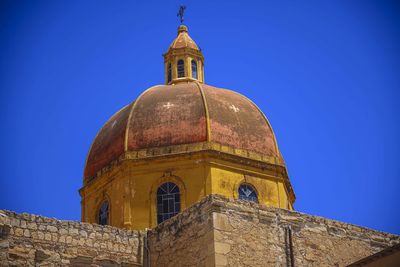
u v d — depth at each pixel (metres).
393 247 28.47
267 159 40.34
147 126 40.41
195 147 39.19
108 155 40.91
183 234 31.12
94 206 40.47
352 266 29.72
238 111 41.59
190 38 47.91
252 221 30.69
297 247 31.36
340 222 33.12
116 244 32.06
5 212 30.19
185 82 45.81
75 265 30.91
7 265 29.52
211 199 30.22
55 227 31.06
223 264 29.25
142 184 38.88
